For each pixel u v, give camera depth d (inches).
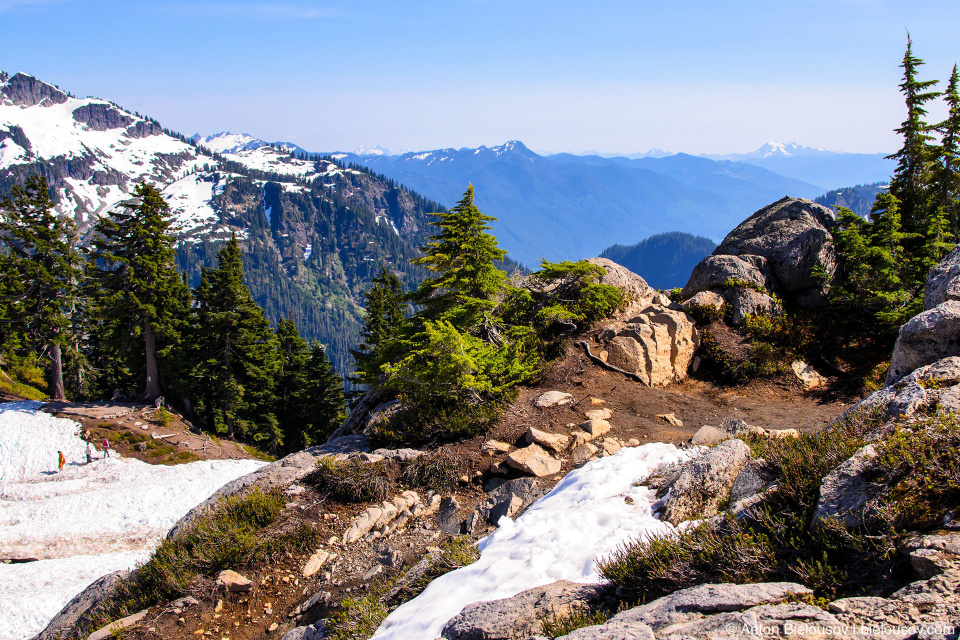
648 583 220.4
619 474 366.0
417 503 429.7
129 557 959.0
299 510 421.4
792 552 205.3
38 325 1780.3
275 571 368.5
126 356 1801.2
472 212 640.4
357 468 447.8
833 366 682.8
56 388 1878.7
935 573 157.4
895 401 264.5
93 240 1652.3
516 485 426.0
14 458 1396.4
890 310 684.1
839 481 211.5
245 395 1993.1
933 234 758.5
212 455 1534.2
